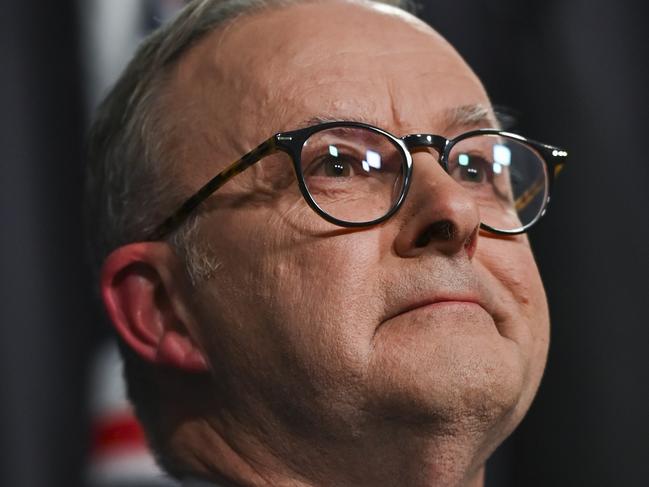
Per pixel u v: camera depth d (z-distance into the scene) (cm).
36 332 564
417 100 329
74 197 576
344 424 304
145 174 351
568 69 615
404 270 300
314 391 302
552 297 601
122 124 370
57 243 571
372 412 300
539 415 599
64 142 576
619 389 592
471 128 337
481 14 613
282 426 318
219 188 325
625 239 600
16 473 550
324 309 299
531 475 595
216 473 336
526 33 617
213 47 348
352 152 314
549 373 601
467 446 306
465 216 296
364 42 336
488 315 306
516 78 612
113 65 575
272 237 311
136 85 369
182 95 347
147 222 347
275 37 338
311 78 325
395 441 305
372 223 304
